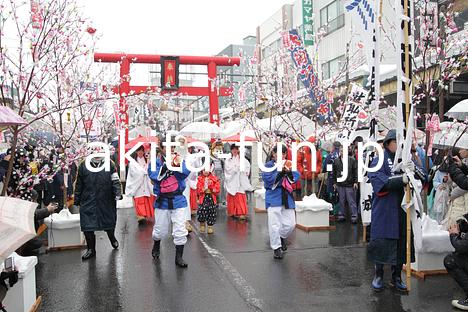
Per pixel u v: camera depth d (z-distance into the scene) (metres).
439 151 9.51
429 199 8.62
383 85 13.41
